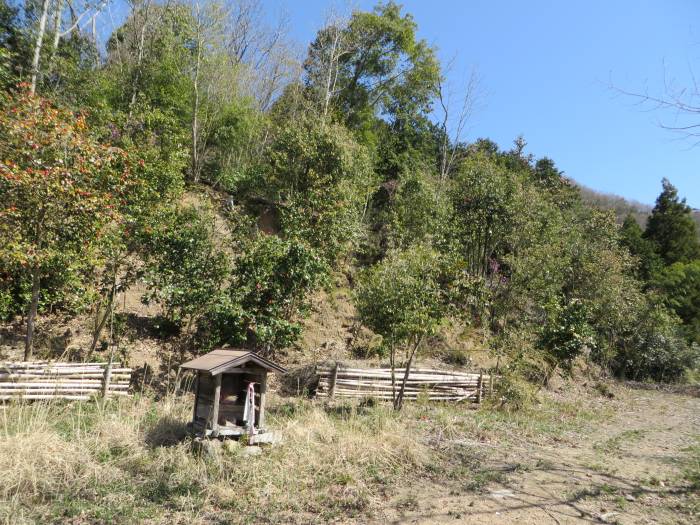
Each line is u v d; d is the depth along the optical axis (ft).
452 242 59.93
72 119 31.91
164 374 36.27
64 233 30.63
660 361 85.20
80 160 29.60
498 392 43.70
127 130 45.85
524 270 59.93
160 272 36.14
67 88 55.62
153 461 21.12
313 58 92.53
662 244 129.29
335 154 52.70
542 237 65.92
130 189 35.58
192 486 19.13
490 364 52.26
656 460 29.01
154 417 27.09
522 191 68.28
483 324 57.77
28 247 28.25
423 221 62.13
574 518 18.52
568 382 62.64
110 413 26.61
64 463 19.45
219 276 37.60
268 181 56.24
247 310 37.32
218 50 75.25
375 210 77.97
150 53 71.51
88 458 20.35
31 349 31.53
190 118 69.87
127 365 35.73
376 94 100.83
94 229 30.86
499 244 69.51
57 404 28.53
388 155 89.81
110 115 45.16
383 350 40.52
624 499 21.03
